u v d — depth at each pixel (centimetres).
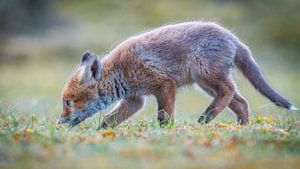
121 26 4925
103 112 1532
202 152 1002
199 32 1499
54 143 1096
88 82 1473
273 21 5088
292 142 1091
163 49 1474
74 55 4331
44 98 2883
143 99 1545
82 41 4528
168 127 1326
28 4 4962
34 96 3011
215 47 1495
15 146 1059
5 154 996
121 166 924
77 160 960
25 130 1231
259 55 4538
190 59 1488
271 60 4469
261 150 1024
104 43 4475
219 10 5184
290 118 1525
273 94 1552
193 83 1522
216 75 1497
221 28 1531
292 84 3662
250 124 1412
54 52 4366
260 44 4728
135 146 1044
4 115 1600
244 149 1030
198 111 2347
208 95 1567
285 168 923
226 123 1443
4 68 4078
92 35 4653
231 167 923
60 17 5006
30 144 1080
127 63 1474
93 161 952
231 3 5384
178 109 2398
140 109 1548
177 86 1512
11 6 4862
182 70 1490
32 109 2059
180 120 1526
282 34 4916
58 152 1013
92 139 1137
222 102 1490
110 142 1095
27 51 4369
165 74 1473
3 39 4603
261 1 5397
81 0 5491
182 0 5344
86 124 1497
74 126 1453
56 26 4875
